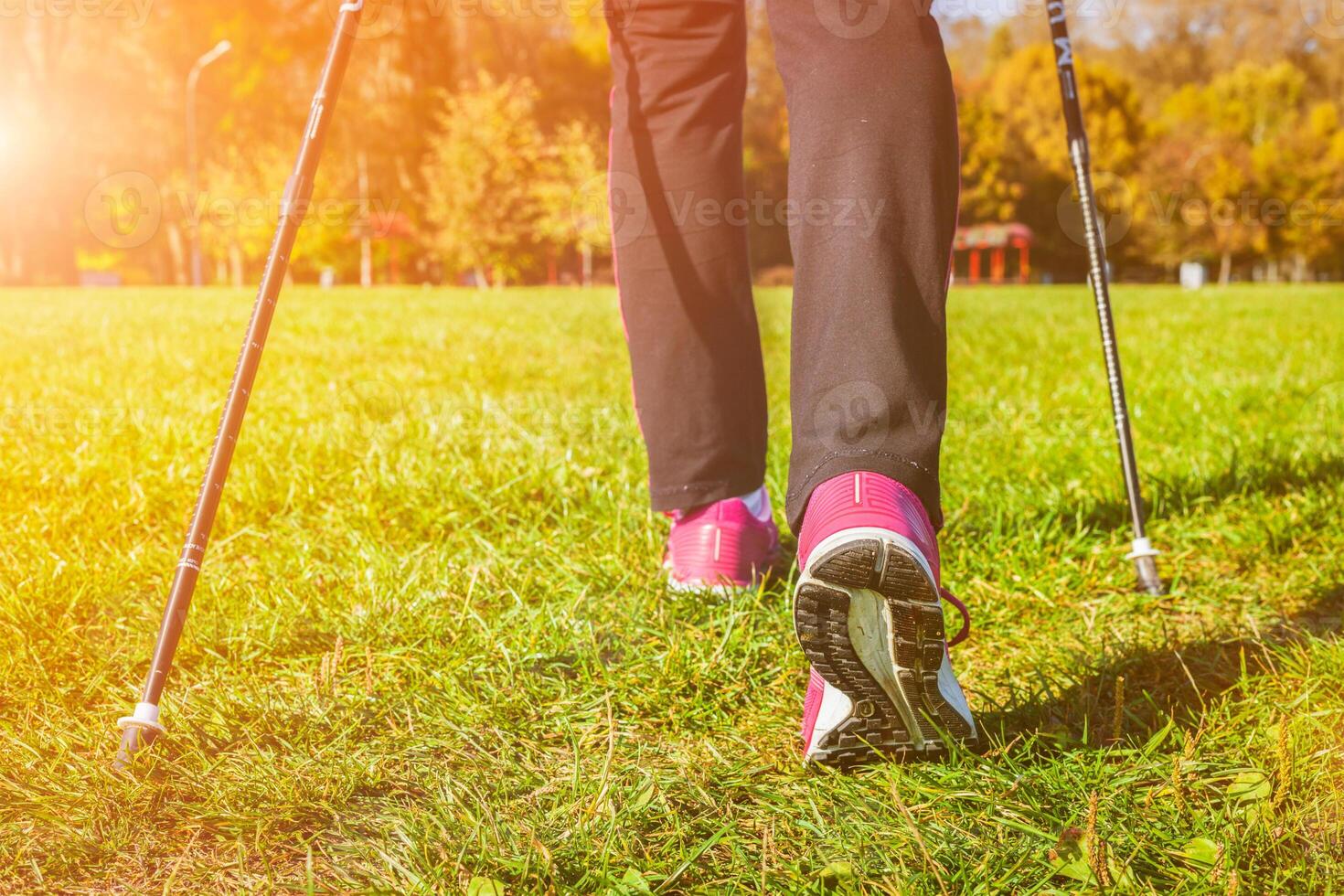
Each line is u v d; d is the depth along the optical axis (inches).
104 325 286.0
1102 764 49.9
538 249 1392.7
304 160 55.5
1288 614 74.9
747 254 75.9
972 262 1825.8
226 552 90.7
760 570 79.4
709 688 62.7
